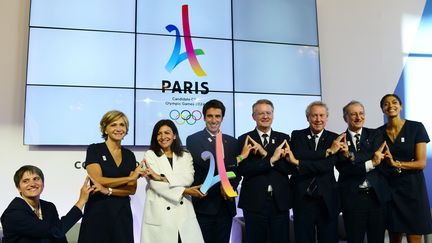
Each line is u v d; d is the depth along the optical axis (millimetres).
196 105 3770
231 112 3838
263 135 2594
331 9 4410
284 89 4008
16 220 2027
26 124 3385
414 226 2699
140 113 3633
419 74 4516
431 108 4477
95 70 3574
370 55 4438
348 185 2605
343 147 2463
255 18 4027
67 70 3512
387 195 2623
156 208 2242
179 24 3824
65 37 3539
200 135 2570
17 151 3471
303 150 2543
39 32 3488
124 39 3670
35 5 3502
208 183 2238
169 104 3707
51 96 3457
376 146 2627
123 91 3619
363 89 4367
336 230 2506
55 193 3486
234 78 3893
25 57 3574
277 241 2441
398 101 2826
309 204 2502
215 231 2447
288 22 4121
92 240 2115
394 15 4555
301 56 4109
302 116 4020
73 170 3539
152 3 3775
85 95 3529
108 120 2297
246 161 2490
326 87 4277
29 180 2152
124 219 2215
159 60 3734
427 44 4582
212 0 3934
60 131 3449
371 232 2576
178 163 2346
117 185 2162
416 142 2777
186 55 3807
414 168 2709
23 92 3547
